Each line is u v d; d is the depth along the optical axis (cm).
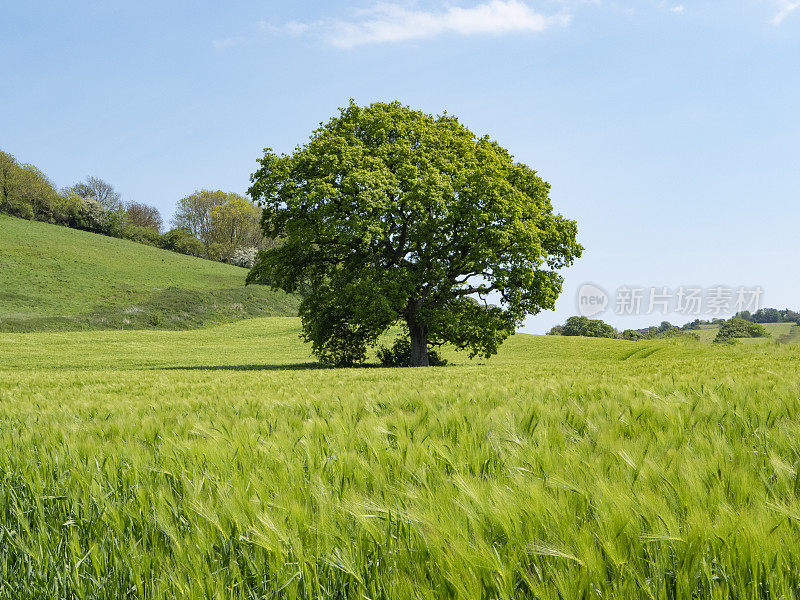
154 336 5641
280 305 8269
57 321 6144
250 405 667
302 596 209
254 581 221
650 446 309
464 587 178
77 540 255
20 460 368
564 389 677
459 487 244
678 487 233
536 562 197
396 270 2723
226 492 270
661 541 194
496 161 2925
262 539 220
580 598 172
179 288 7994
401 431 392
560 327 8844
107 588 229
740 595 172
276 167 2833
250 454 351
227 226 11481
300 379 1477
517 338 5475
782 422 384
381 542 219
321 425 443
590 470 265
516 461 304
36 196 10381
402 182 2739
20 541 262
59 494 313
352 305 2689
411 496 240
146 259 9256
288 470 306
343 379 1444
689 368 1262
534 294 2853
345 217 2642
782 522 193
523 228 2698
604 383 748
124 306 6988
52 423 529
